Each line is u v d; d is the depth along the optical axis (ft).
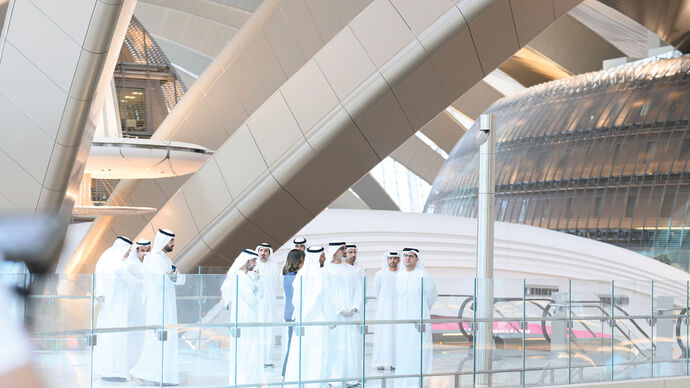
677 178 121.39
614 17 140.87
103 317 29.22
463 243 85.51
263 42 75.72
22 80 45.37
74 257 82.33
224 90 78.23
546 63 159.94
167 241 39.19
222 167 61.72
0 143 46.60
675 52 143.23
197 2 144.05
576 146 133.28
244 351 32.68
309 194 60.54
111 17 42.75
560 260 87.04
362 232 83.41
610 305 41.96
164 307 31.04
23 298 3.17
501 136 146.61
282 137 58.59
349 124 56.03
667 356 44.19
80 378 28.55
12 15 44.21
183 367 31.45
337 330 34.01
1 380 2.64
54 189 47.96
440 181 155.12
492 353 37.70
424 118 57.06
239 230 62.64
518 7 51.90
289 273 35.99
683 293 44.75
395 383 35.19
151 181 82.38
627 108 132.16
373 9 54.54
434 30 52.54
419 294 35.81
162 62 116.78
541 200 131.85
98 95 46.80
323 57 56.34
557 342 39.81
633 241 120.26
